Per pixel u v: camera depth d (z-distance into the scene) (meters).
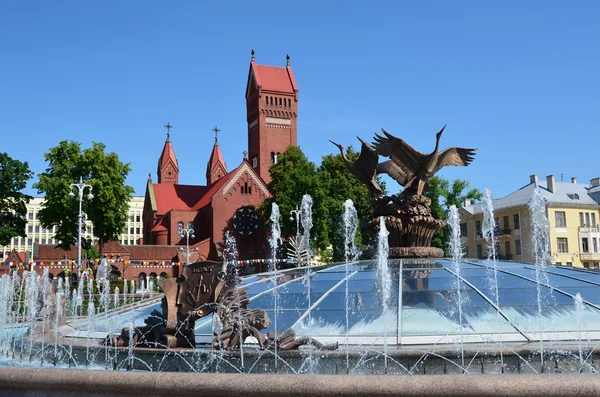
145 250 84.75
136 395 7.05
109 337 10.93
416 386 6.27
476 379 6.27
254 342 10.10
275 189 70.88
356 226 64.25
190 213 92.44
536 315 11.45
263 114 103.38
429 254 16.92
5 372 7.77
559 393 6.12
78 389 7.30
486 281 13.75
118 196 65.31
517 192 74.31
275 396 6.55
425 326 11.05
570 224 70.50
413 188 17.22
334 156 68.44
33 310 15.03
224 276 10.18
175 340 10.17
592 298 12.34
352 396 6.37
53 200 61.53
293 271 17.08
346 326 11.36
